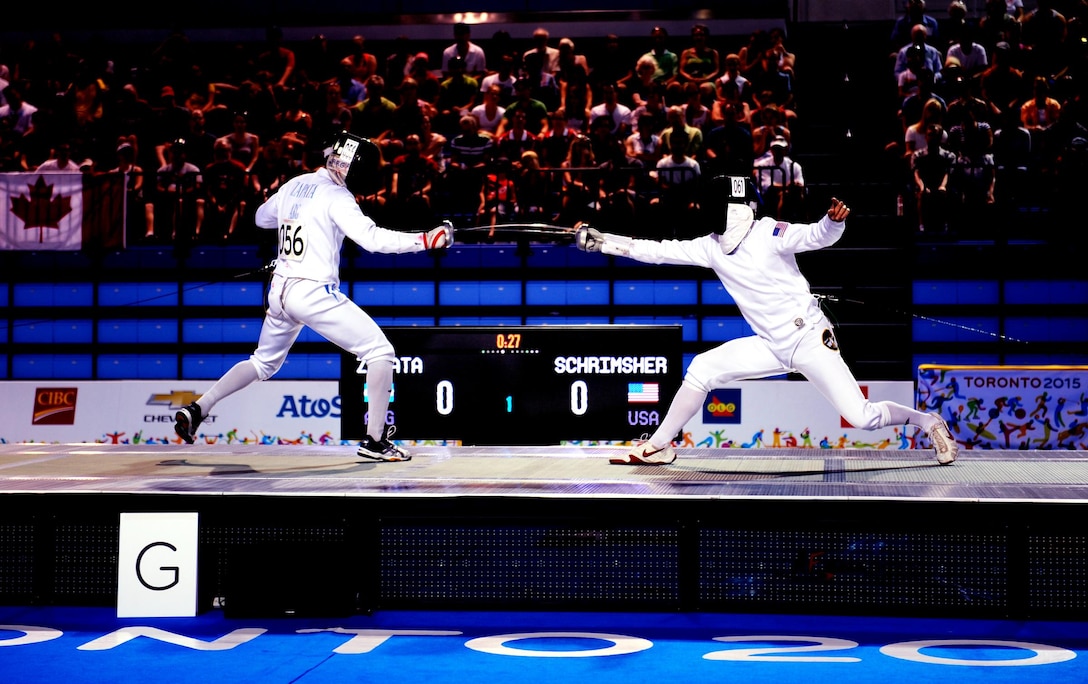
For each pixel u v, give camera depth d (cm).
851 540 446
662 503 450
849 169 1120
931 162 983
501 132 1086
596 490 460
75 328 1066
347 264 1036
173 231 1034
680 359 709
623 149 1020
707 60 1166
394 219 1019
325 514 459
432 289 1030
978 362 994
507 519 458
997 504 432
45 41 1328
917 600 442
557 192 1023
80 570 467
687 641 427
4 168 1100
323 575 457
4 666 390
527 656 405
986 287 1002
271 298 551
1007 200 1009
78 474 515
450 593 460
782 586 449
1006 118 1080
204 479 495
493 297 1025
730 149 1016
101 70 1212
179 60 1202
